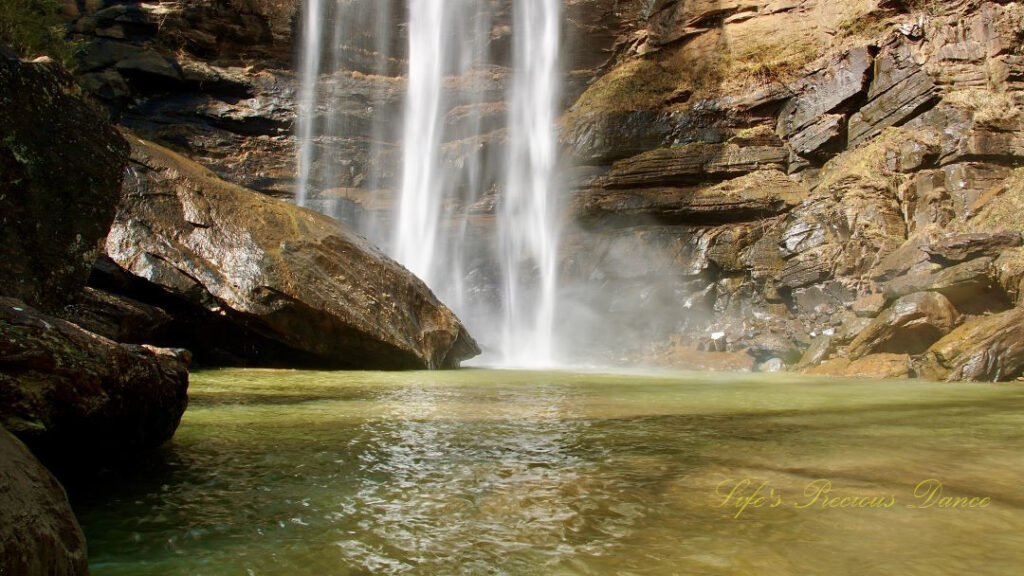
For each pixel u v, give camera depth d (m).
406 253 25.66
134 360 3.79
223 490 3.27
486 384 9.70
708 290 19.98
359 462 3.92
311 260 12.34
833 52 21.73
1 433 2.02
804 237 18.48
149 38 26.72
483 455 4.15
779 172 21.64
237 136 27.25
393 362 12.77
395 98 28.83
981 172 17.27
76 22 25.75
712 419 5.92
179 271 11.41
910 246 15.92
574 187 24.28
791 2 24.41
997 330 12.48
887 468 3.76
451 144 28.03
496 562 2.31
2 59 4.49
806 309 17.69
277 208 12.91
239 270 11.68
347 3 29.09
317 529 2.68
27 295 4.46
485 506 3.00
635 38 28.33
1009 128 17.62
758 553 2.38
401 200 27.16
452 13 29.64
